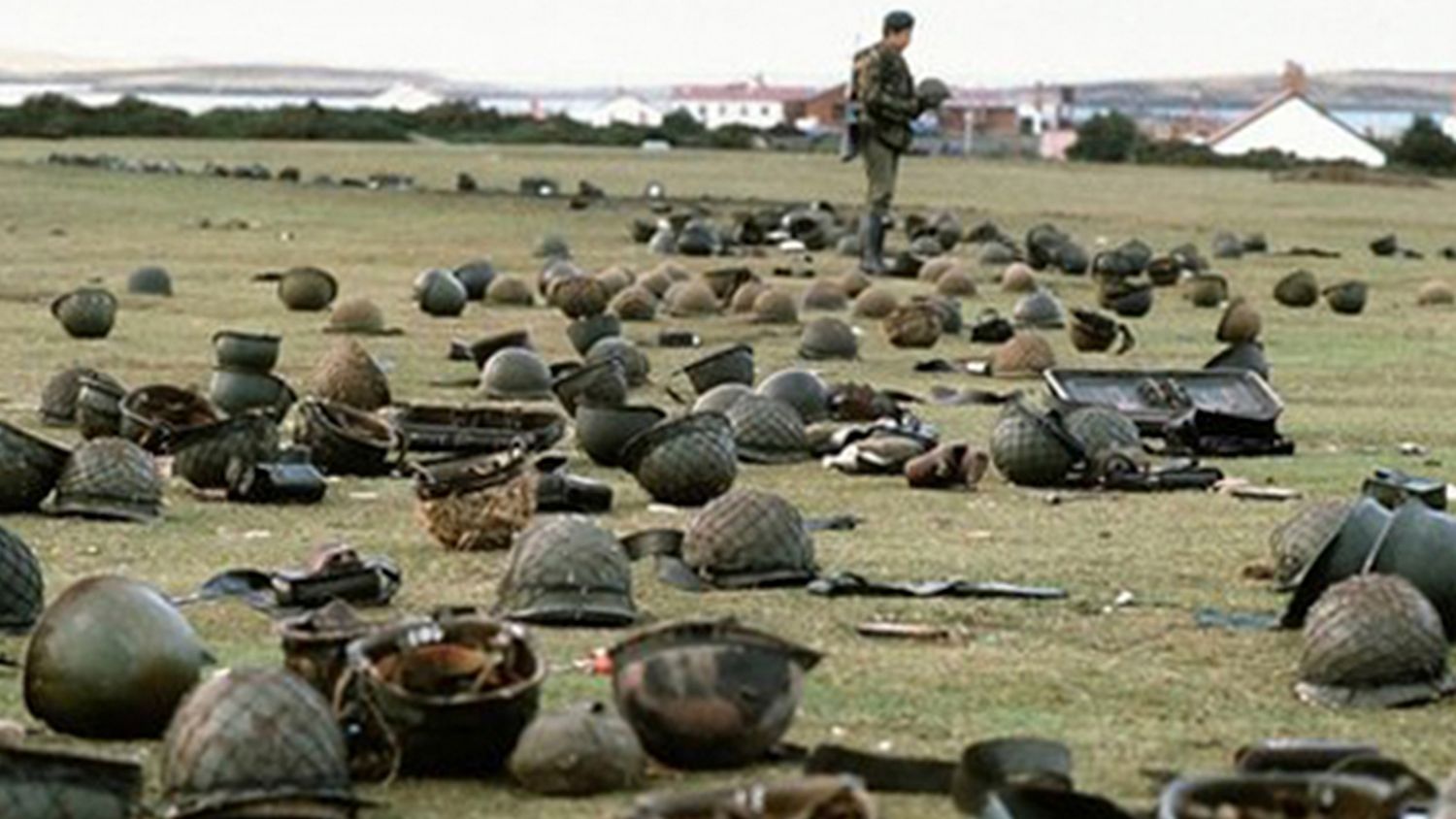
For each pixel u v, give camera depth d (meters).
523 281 47.34
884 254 57.91
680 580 19.41
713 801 11.73
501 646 14.46
